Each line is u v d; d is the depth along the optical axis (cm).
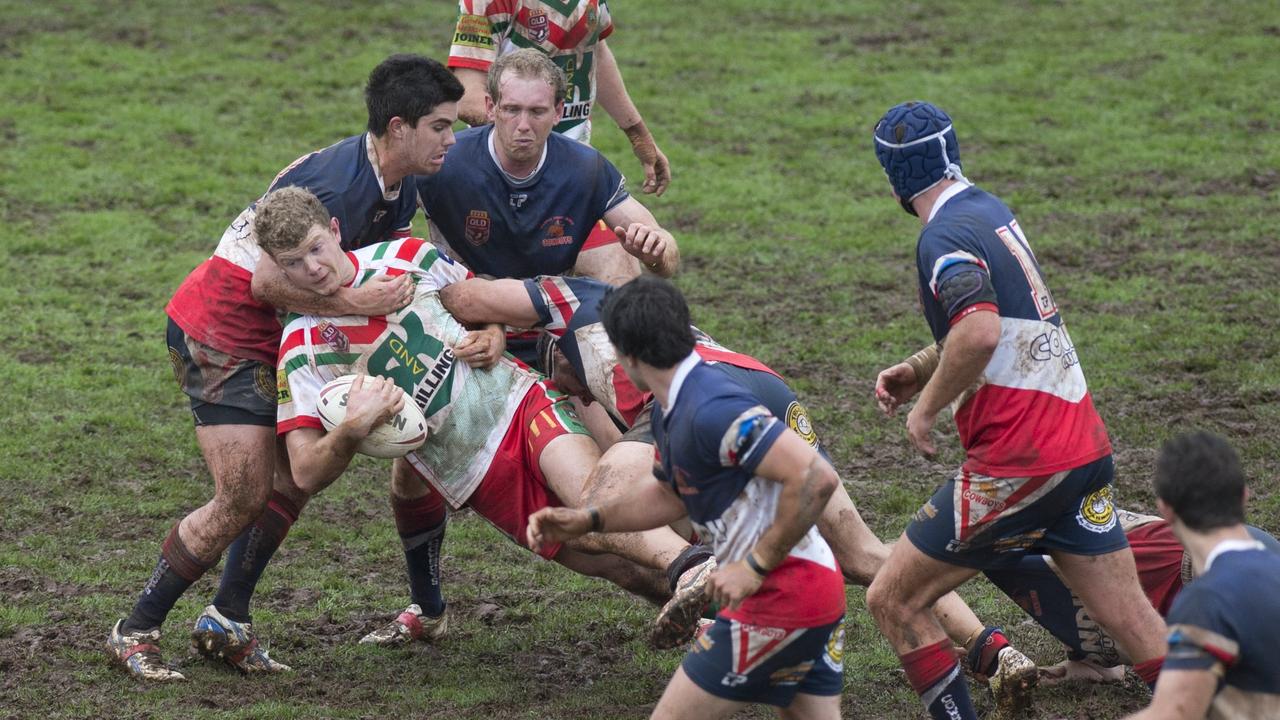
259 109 5856
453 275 2055
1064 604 2031
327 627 2394
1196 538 1318
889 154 1800
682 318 1512
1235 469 1310
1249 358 3512
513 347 2225
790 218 4850
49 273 4281
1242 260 4247
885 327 3909
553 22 2697
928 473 3005
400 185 2131
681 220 4831
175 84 6128
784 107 5994
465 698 2084
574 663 2255
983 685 2092
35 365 3641
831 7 7488
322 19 7175
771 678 1553
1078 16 7156
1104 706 2017
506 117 2098
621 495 1608
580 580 2622
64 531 2752
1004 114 5803
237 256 2089
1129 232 4544
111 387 3528
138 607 2164
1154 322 3794
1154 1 7331
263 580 2592
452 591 2572
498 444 2008
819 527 1955
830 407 3378
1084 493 1750
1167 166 5162
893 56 6625
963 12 7325
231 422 2100
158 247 4528
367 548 2753
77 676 2120
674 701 1574
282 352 1994
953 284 1680
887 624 1805
